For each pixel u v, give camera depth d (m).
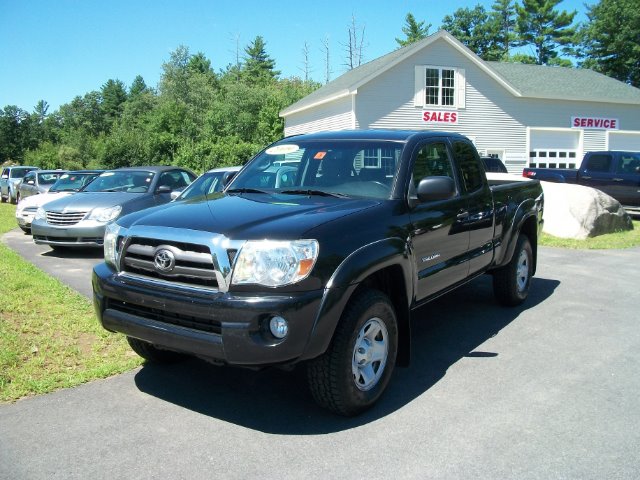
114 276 3.97
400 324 4.30
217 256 3.46
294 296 3.38
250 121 44.06
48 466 3.24
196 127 46.03
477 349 5.21
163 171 11.59
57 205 10.11
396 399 4.14
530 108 27.09
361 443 3.49
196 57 87.56
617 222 13.29
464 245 5.23
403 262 4.08
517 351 5.15
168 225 3.77
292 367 3.55
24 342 5.12
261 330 3.39
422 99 24.78
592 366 4.75
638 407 3.97
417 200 4.52
